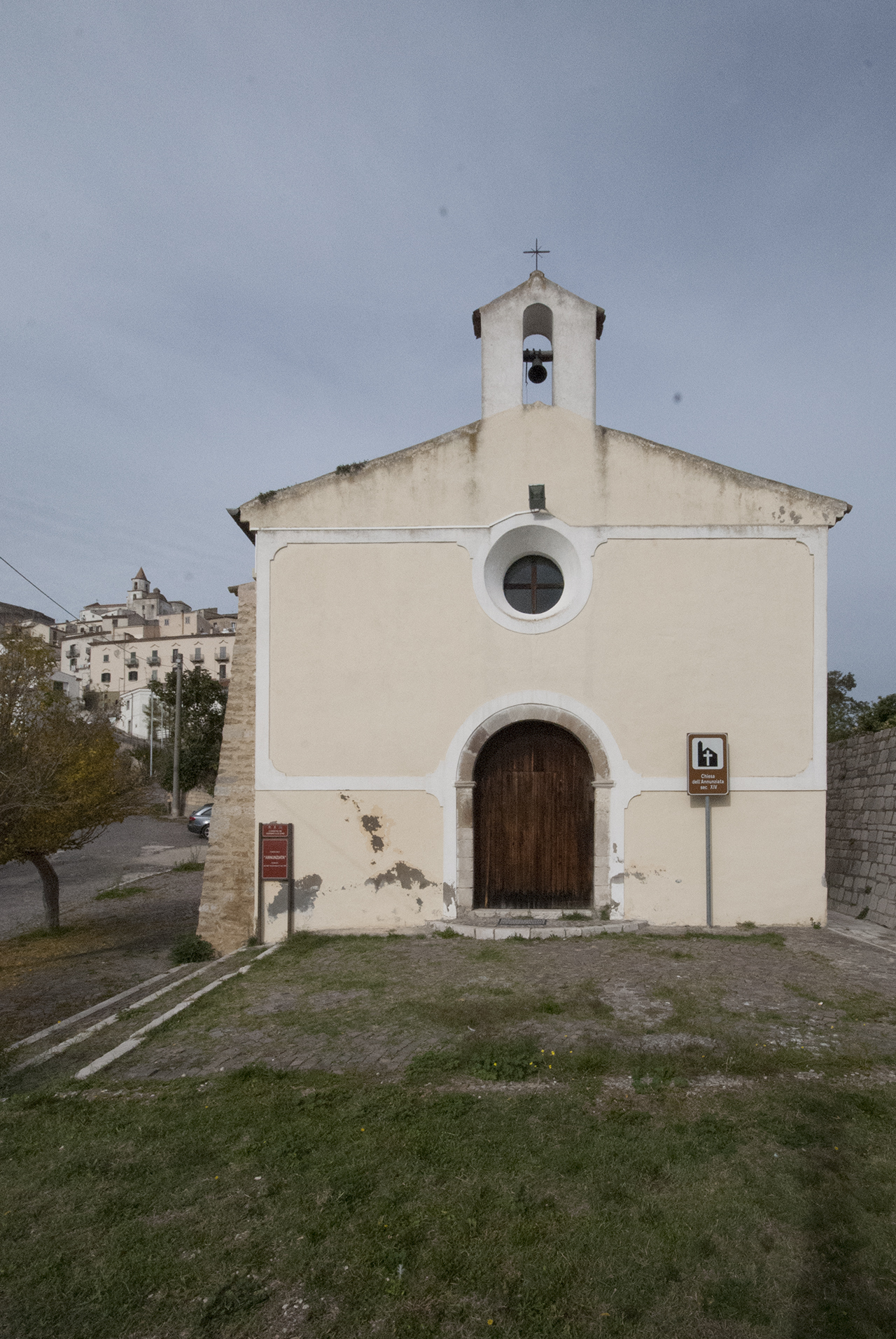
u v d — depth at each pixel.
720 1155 4.66
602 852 10.80
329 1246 3.96
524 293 11.62
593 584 11.08
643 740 10.91
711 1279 3.66
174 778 37.03
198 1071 6.27
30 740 12.00
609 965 8.73
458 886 10.82
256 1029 7.16
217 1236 4.07
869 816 13.06
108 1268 3.85
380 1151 4.79
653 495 11.17
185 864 22.03
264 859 10.91
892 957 9.16
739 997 7.56
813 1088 5.52
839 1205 4.16
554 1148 4.77
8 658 12.07
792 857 10.74
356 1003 7.71
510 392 11.45
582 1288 3.63
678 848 10.78
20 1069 6.66
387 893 10.88
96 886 19.56
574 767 11.17
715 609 11.02
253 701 11.31
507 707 11.01
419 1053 6.38
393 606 11.20
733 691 10.92
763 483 11.10
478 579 11.16
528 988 7.92
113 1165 4.80
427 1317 3.49
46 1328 3.50
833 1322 3.39
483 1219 4.11
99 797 13.59
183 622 88.81
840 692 29.94
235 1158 4.81
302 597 11.23
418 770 10.99
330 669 11.14
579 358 11.48
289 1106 5.48
